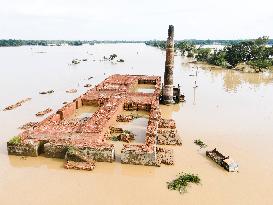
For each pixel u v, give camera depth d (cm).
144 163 2284
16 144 2409
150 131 2589
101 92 4347
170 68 3897
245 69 7962
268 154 2462
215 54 9244
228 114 3581
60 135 2567
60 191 1930
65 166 2241
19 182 2039
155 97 4041
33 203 1794
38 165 2288
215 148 2456
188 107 3906
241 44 8512
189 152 2520
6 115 3612
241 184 2022
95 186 1995
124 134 2748
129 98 3994
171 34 3772
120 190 1947
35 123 3244
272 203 1809
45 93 4838
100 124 2812
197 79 6209
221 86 5425
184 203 1805
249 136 2856
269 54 8688
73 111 3619
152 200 1834
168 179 2091
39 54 14200
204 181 2059
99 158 2323
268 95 4656
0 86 5406
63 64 9425
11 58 11488
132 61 10619
